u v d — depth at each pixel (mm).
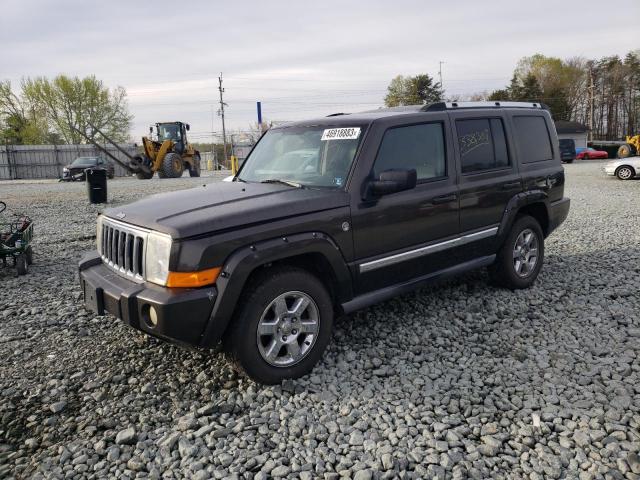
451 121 4719
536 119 5785
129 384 3658
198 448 2904
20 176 42625
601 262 6523
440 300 5211
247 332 3348
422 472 2658
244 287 3436
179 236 3182
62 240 8961
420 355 4031
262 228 3418
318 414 3234
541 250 5637
